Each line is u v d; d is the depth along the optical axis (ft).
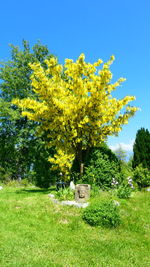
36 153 88.53
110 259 24.43
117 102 51.44
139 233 32.30
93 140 49.98
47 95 50.34
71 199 40.32
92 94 48.78
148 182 55.88
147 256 26.27
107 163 47.29
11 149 96.22
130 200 43.86
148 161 62.69
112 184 46.06
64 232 30.58
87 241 28.55
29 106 53.62
